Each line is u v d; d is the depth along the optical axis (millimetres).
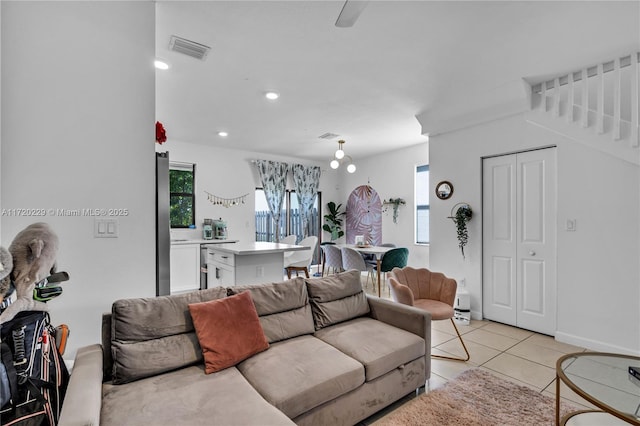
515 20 2090
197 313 1748
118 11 1829
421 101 3586
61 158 1680
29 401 1052
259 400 1391
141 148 1891
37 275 1146
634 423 1228
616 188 2744
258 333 1877
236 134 4953
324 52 2508
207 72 2826
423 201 5828
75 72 1716
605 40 2340
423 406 1997
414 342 2084
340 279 2594
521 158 3449
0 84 1543
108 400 1364
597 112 2754
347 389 1657
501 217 3607
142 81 1891
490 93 3342
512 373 2447
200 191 5613
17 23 1590
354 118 4164
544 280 3273
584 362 1730
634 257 2654
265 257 3537
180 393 1423
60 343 1391
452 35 2273
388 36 2281
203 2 1915
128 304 1663
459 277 3914
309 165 7117
